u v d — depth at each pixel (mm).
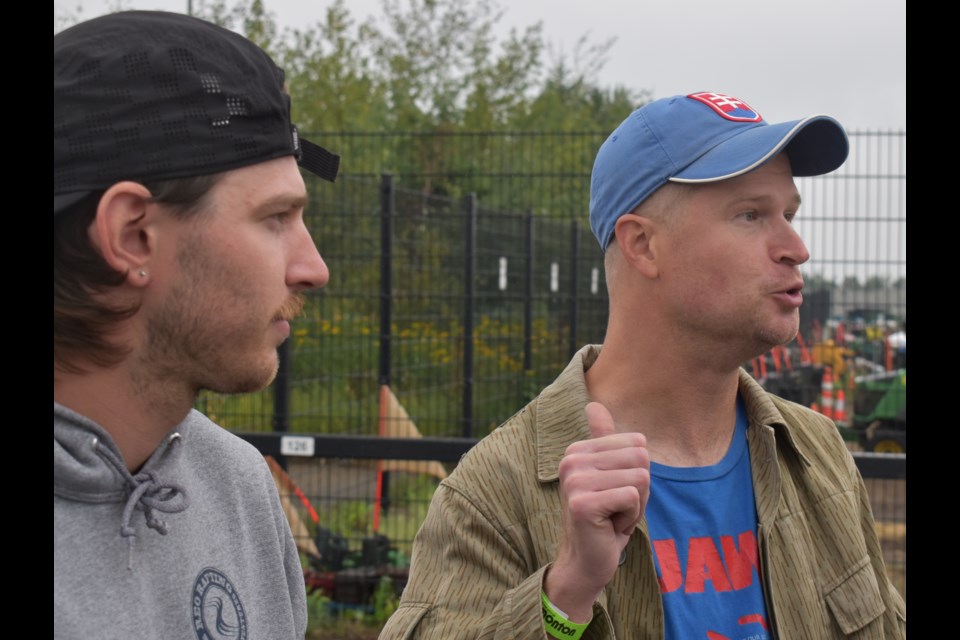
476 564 1766
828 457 2020
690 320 1825
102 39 1209
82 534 1243
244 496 1520
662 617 1720
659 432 1902
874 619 1864
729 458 1923
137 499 1273
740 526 1864
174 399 1311
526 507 1799
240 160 1264
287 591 1545
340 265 8180
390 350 7773
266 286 1301
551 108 21797
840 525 1909
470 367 8812
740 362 1863
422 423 9203
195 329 1266
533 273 11367
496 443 1896
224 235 1261
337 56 18969
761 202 1815
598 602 1667
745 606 1794
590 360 2062
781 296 1812
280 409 7219
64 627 1200
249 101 1274
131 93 1200
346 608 6168
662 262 1840
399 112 19328
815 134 1877
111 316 1225
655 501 1828
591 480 1537
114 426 1288
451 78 20984
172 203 1228
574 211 14383
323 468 8766
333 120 18203
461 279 9766
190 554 1381
